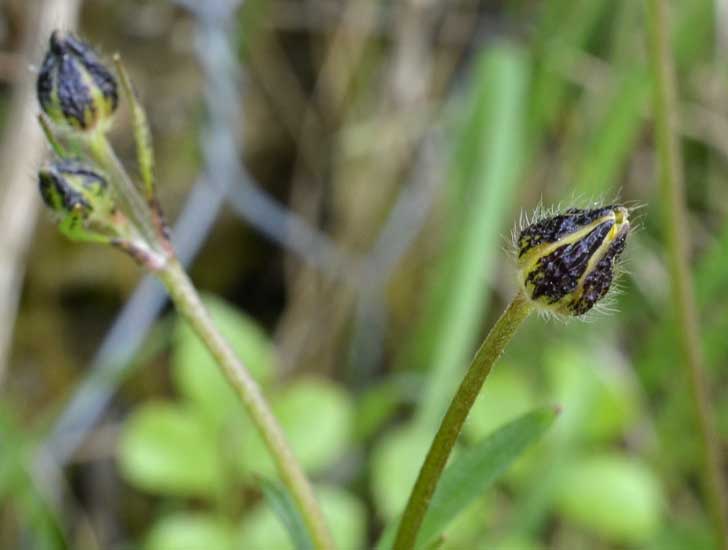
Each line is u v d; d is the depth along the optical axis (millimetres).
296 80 228
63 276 209
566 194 214
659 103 143
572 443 163
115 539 198
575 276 89
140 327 183
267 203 217
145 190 107
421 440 158
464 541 153
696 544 184
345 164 225
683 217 145
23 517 168
